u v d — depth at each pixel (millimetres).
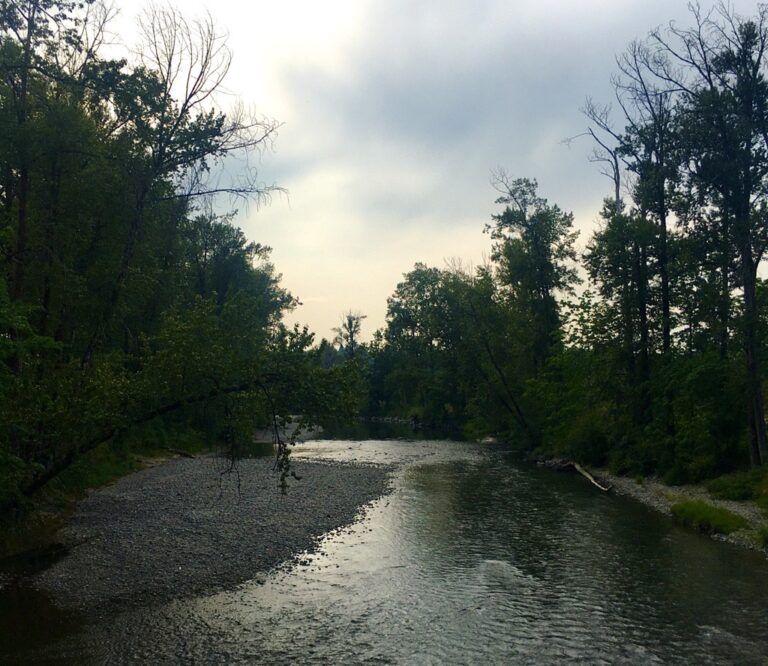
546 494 26531
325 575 15141
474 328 49469
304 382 17266
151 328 29953
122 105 20359
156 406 17609
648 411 32000
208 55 20844
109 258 22609
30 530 18250
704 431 26375
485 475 32688
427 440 56688
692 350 30703
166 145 20625
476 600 13344
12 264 19719
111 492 25781
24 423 15789
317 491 26969
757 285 27656
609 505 23812
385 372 99938
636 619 12148
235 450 18281
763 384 26703
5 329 17188
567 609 12742
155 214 23094
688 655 10555
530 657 10578
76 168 21188
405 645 11102
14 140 18594
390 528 20109
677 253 29844
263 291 67875
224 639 11391
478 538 18688
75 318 22984
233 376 17375
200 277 58500
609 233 33094
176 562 16000
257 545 17688
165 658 10609
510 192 50438
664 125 31156
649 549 17141
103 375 16656
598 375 34219
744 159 24828
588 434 35000
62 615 12531
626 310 33031
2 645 11117
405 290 83750
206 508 22672
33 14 19359
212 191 21609
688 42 26188
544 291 50094
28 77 20000
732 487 23234
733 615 12234
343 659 10555
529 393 43469
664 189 31672
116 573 15117
